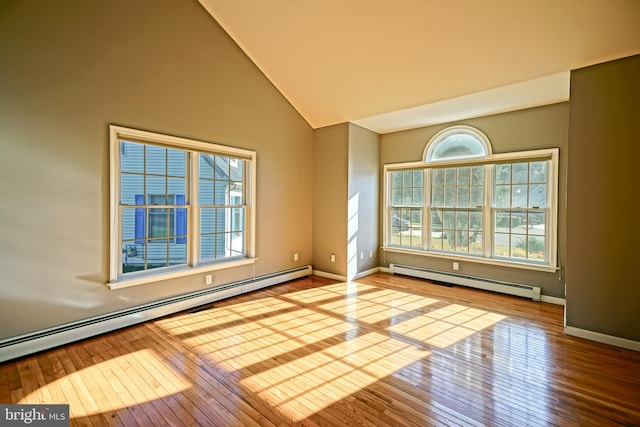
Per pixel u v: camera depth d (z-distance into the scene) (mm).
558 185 3779
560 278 3775
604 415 1810
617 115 2674
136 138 3072
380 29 3117
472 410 1855
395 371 2289
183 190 3598
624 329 2684
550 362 2414
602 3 2324
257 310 3559
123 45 2951
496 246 4355
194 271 3631
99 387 2072
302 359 2459
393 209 5438
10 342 2381
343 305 3736
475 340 2805
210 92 3697
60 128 2605
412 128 5086
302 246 5070
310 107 4688
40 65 2486
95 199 2824
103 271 2898
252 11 3434
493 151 4297
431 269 4930
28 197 2469
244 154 4117
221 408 1873
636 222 2621
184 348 2631
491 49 2920
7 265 2389
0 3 2307
